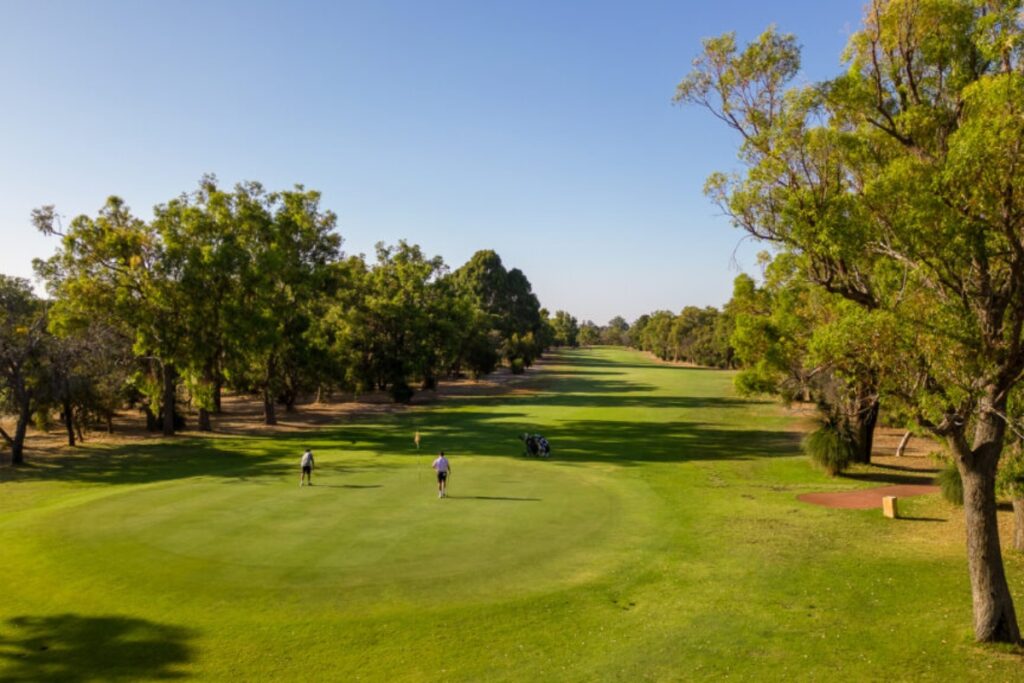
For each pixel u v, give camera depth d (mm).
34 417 49719
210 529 19578
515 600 14516
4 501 26031
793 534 19797
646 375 117188
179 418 53031
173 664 11789
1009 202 10711
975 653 11844
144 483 29422
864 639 12562
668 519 21562
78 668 11664
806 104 14188
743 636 12789
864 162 14398
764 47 14633
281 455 37562
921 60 15078
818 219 13266
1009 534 19594
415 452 38188
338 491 25469
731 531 20141
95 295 44094
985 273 11977
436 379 91188
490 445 41156
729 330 127938
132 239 45406
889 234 13445
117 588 15109
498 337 111438
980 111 10953
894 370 12664
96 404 43656
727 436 45219
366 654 12148
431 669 11586
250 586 15125
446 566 16438
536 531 19672
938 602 14305
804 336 29969
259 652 12227
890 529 20391
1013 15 11555
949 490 23406
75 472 33125
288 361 60281
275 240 53969
